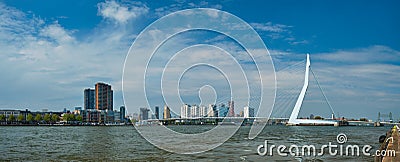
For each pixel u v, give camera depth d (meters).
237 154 43.16
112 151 49.28
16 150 53.09
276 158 39.34
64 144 64.50
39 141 73.38
